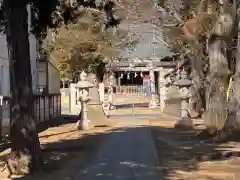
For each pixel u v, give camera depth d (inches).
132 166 523.5
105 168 512.1
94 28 1323.8
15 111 501.0
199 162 570.6
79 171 498.9
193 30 1043.3
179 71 1379.2
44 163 546.0
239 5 812.0
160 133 892.0
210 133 809.5
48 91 1151.0
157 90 2094.0
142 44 1963.6
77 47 1366.9
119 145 705.6
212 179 470.6
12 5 496.1
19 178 475.2
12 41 499.8
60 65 1414.9
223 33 792.3
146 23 1555.1
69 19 647.1
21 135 498.6
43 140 802.8
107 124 1066.1
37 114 974.4
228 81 824.3
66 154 627.2
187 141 770.2
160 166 532.7
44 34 654.5
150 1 1327.5
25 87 502.0
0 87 845.8
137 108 1721.2
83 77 1030.4
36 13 573.3
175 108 1236.5
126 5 1330.0
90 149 669.9
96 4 674.8
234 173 501.4
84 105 1005.8
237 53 746.8
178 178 471.2
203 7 949.8
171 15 1215.6
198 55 1163.9
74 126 1070.4
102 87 1588.3
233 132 745.6
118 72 2228.1
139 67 1989.4
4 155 609.6
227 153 609.9
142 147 681.6
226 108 811.4
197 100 1259.8
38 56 1090.7
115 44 1553.9
